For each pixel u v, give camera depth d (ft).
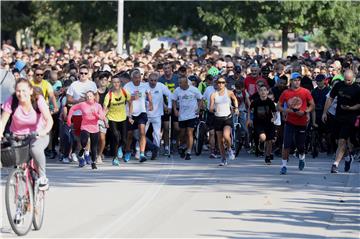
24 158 87.40
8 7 415.85
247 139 184.03
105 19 384.88
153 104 167.94
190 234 89.45
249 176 141.59
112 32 476.95
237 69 202.69
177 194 119.24
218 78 156.04
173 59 240.94
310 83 186.19
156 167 154.51
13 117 90.43
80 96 155.74
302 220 99.71
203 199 114.73
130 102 160.15
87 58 243.19
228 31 355.15
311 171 150.20
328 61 232.12
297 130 147.02
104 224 95.14
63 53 296.10
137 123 163.32
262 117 162.09
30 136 88.22
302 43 431.84
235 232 90.84
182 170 149.79
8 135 87.92
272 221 98.32
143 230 91.61
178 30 394.73
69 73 188.44
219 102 155.43
